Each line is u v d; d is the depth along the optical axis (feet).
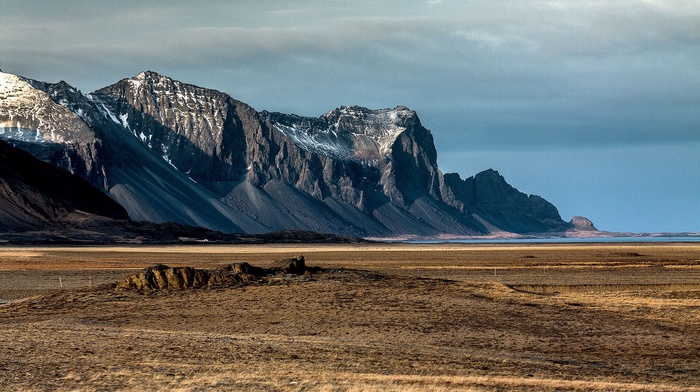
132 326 373.61
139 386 213.87
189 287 484.33
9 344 288.10
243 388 210.59
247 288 480.23
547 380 233.14
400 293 472.44
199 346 292.40
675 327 379.76
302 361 262.88
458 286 507.71
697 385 242.58
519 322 390.63
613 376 255.70
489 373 248.73
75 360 255.50
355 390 205.77
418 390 207.00
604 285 607.78
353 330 364.79
